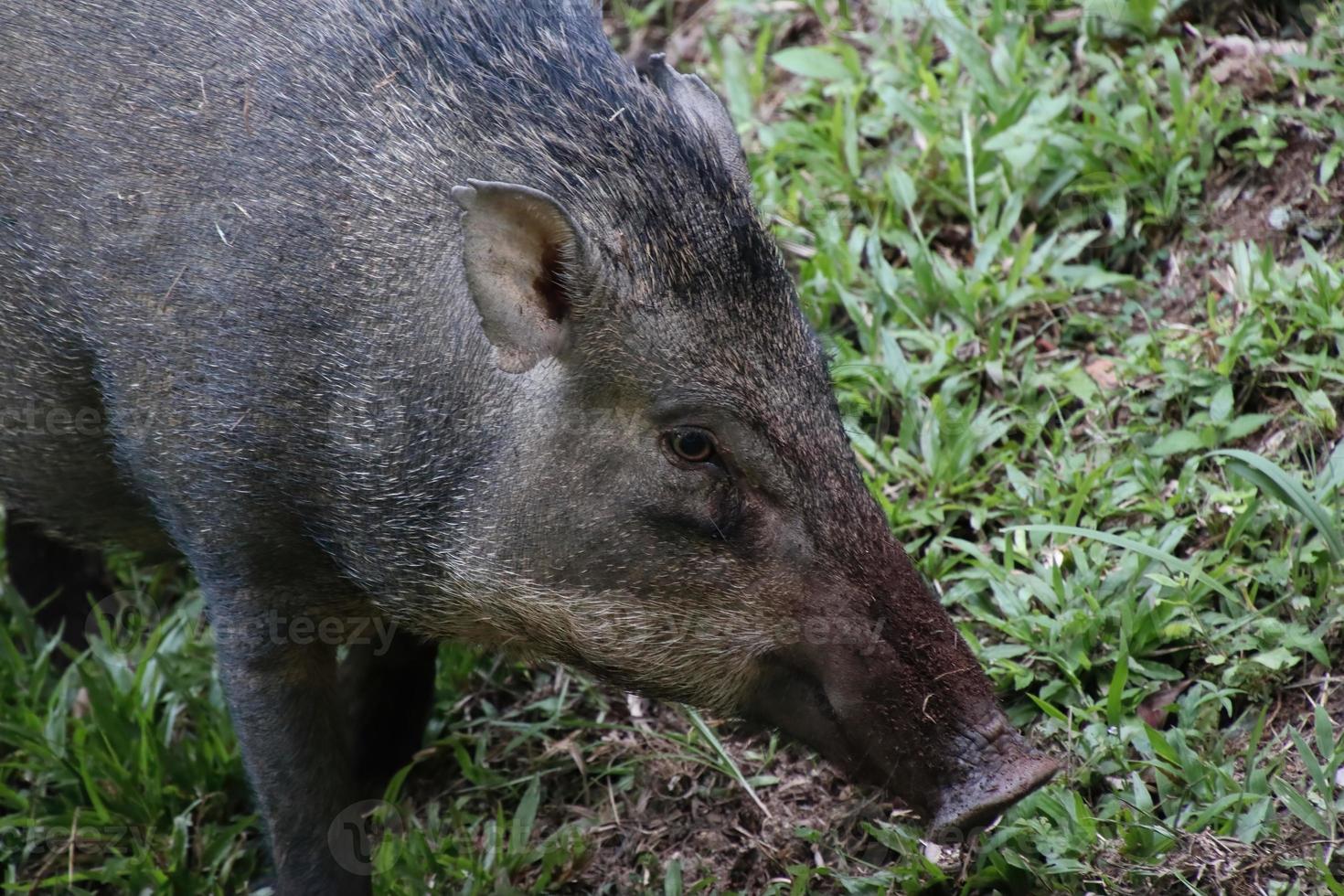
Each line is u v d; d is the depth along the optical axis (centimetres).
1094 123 1043
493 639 738
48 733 897
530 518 677
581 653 696
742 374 658
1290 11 1048
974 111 1068
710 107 741
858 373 958
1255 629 795
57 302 739
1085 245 1000
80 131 726
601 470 668
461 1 724
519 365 646
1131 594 812
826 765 825
